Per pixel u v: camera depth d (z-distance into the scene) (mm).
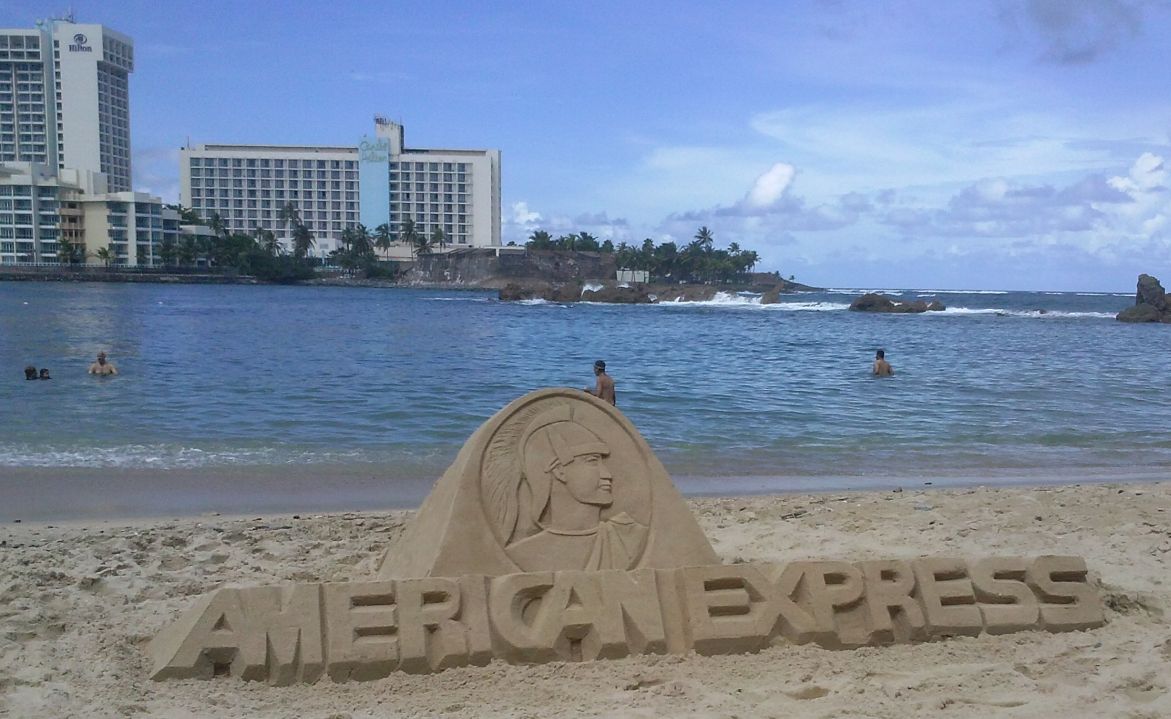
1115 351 39656
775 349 39625
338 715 5020
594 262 148625
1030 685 5520
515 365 30562
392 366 29594
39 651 5797
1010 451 15977
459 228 176375
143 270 131750
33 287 108688
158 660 5527
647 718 5004
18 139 175375
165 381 24156
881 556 8711
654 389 24125
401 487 12398
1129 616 6848
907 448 16109
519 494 6340
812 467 14445
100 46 176000
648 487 6605
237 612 5555
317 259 159625
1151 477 13930
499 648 5707
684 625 5988
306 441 15703
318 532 9484
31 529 9664
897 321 66562
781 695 5344
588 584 5965
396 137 175250
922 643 6258
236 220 177500
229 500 11492
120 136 185875
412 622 5652
